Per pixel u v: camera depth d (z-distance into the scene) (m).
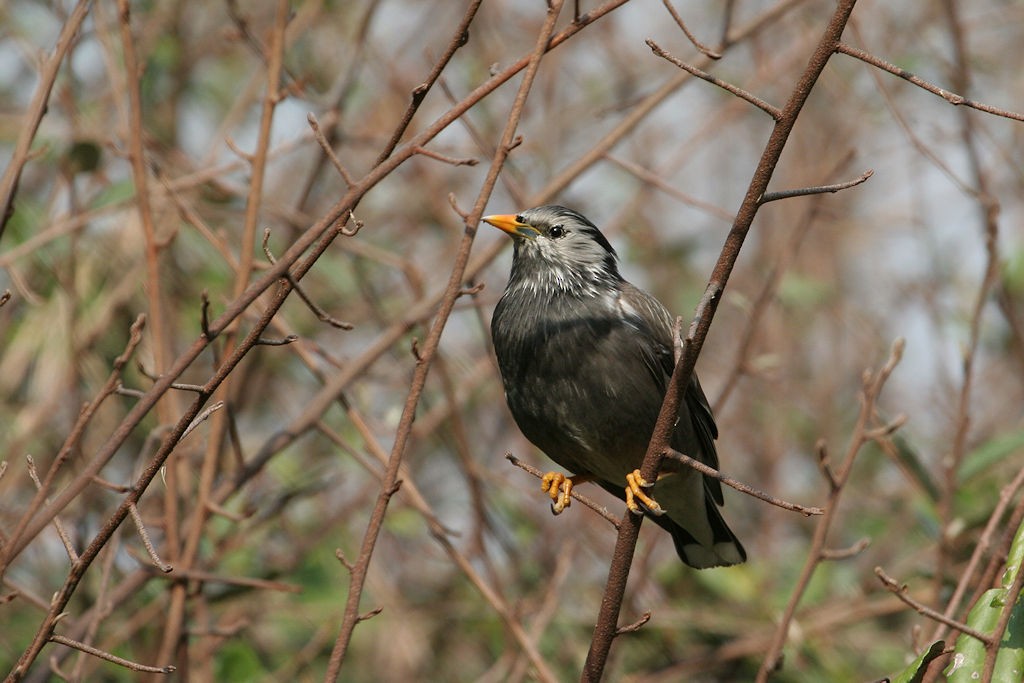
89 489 10.26
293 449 12.15
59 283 10.11
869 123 14.53
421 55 13.69
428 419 11.53
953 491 9.02
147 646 10.34
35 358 10.72
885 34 13.69
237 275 8.67
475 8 6.53
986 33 14.55
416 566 12.94
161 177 9.52
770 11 10.73
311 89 12.23
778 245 14.84
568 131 14.26
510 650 10.85
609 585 6.53
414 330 11.28
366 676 11.61
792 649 11.11
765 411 14.10
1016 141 13.80
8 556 6.55
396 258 11.07
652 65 14.84
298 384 12.67
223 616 11.09
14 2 11.41
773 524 13.32
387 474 6.57
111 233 10.66
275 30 8.67
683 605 12.27
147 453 9.02
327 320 6.36
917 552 12.23
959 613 8.92
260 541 11.52
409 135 13.03
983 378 13.37
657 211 15.02
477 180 13.38
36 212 10.55
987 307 13.57
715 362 14.53
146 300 10.84
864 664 11.41
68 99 10.13
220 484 10.30
